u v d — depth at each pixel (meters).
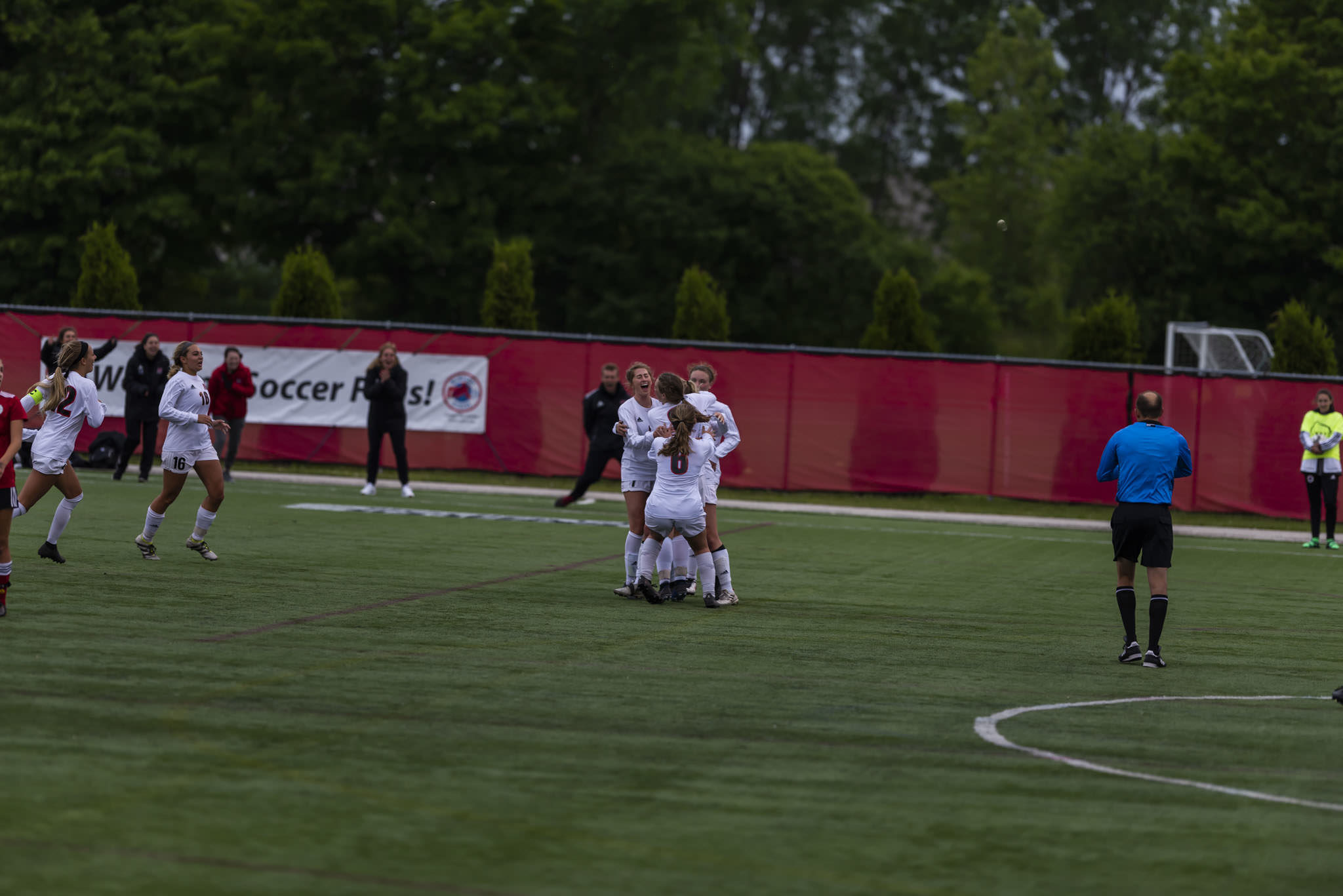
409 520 68.38
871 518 82.19
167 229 188.62
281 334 96.00
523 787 23.62
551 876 19.33
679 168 199.38
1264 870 20.52
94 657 33.06
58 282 181.25
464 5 195.62
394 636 37.62
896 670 35.59
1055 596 51.50
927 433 92.19
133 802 22.05
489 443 95.38
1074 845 21.45
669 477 44.31
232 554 53.28
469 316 192.88
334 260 191.38
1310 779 25.89
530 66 195.00
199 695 29.64
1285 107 184.88
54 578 45.09
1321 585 58.09
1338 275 184.25
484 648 36.34
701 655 36.62
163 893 18.20
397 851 20.14
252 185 190.25
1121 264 199.88
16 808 21.53
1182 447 38.28
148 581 45.53
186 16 188.88
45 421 47.34
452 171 188.50
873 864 20.27
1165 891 19.53
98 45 177.12
